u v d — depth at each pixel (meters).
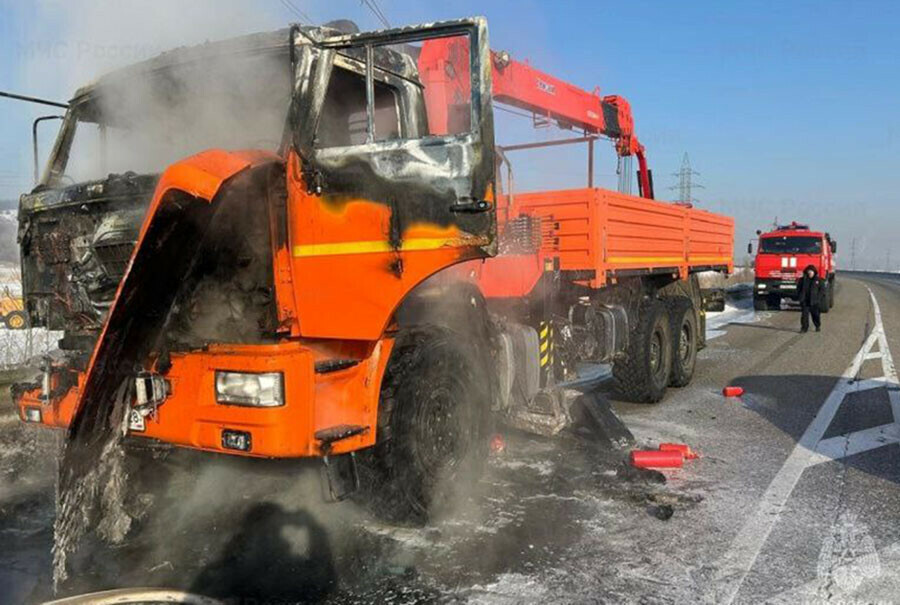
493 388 4.98
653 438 6.20
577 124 8.99
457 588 3.41
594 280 6.69
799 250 20.33
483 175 3.25
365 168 3.32
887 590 3.38
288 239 3.21
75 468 3.48
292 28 3.22
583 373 9.31
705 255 10.51
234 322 3.39
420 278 3.33
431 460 4.16
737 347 12.58
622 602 3.27
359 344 3.61
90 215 3.67
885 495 4.73
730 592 3.36
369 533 4.07
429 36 3.33
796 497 4.69
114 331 3.13
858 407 7.40
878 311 20.84
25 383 3.99
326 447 3.30
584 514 4.38
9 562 3.68
